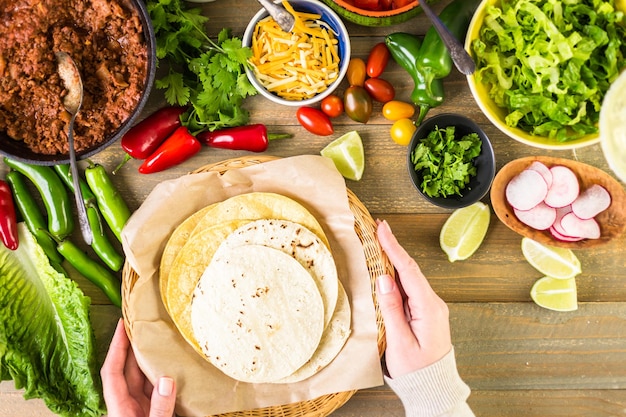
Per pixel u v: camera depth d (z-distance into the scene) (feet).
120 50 2.57
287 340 2.64
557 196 2.75
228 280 2.65
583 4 2.56
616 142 2.30
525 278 2.91
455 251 2.83
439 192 2.77
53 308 2.82
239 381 2.72
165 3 2.58
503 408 2.93
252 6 2.83
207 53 2.69
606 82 2.58
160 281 2.68
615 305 2.92
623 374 2.92
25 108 2.56
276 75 2.74
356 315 2.71
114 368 2.63
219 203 2.69
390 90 2.78
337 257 2.74
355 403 2.92
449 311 2.92
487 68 2.61
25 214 2.81
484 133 2.71
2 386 2.89
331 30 2.75
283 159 2.69
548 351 2.93
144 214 2.66
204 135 2.82
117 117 2.59
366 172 2.89
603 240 2.77
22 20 2.48
